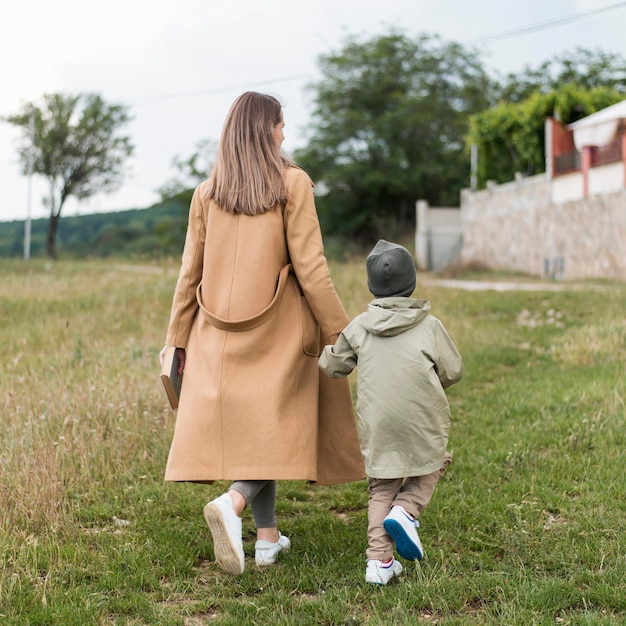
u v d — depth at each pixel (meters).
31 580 3.16
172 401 3.55
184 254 3.53
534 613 2.84
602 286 16.78
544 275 24.41
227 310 3.32
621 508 4.02
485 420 6.03
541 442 5.30
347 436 3.59
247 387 3.28
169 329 3.53
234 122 3.43
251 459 3.22
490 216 28.77
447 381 3.39
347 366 3.38
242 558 3.06
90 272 18.50
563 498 4.21
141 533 3.81
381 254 3.33
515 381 7.54
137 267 21.91
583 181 22.22
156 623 2.88
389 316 3.24
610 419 5.59
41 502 3.92
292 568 3.41
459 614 2.91
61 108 43.41
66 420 4.67
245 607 2.98
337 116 44.88
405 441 3.22
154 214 72.06
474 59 46.41
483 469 4.78
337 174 43.62
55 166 43.25
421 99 43.94
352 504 4.38
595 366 7.84
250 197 3.33
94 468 4.60
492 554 3.52
